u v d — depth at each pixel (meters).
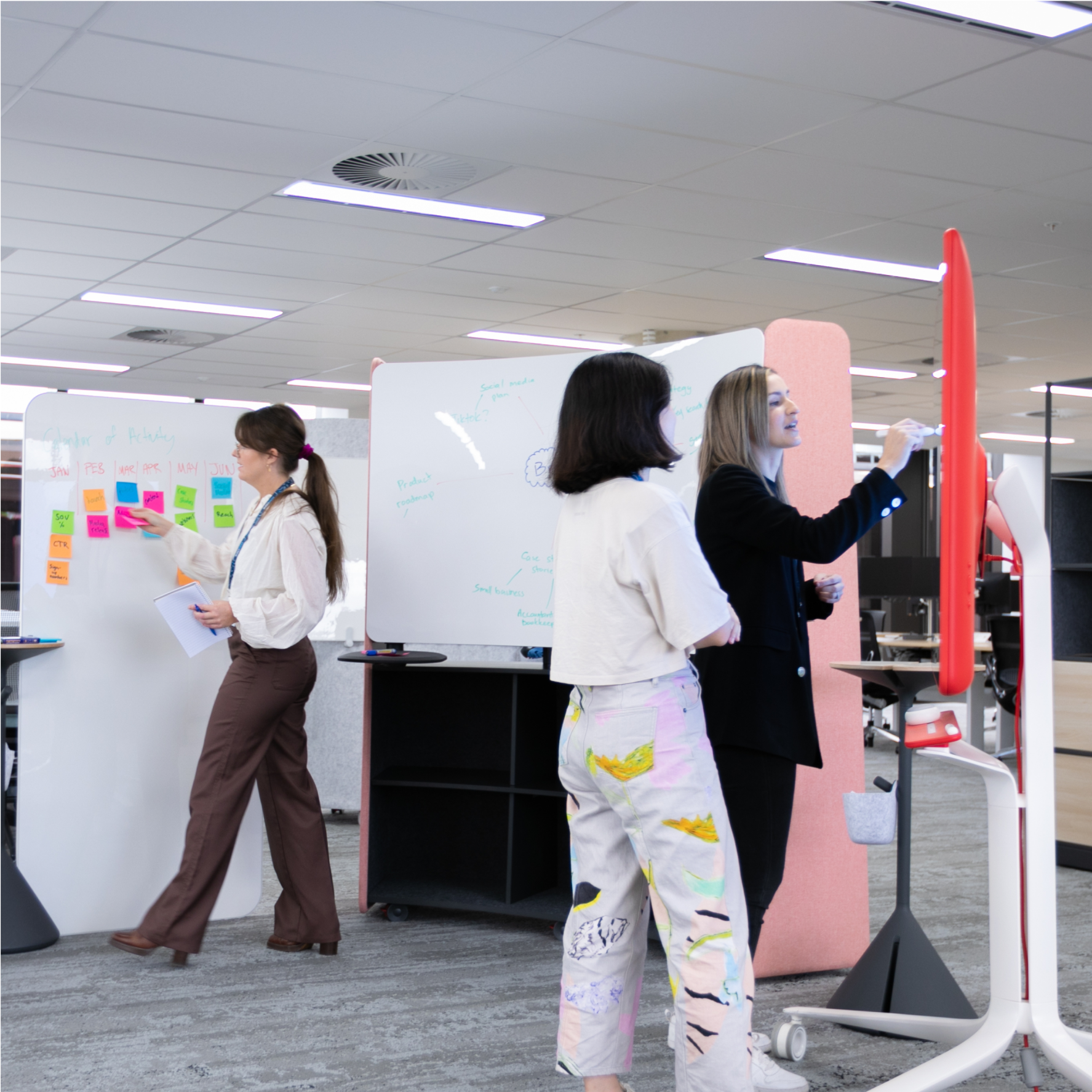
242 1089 2.53
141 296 8.51
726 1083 1.98
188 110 5.14
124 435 3.84
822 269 7.79
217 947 3.64
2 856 3.62
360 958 3.54
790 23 4.29
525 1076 2.61
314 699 5.59
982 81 4.80
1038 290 8.23
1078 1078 2.26
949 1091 2.54
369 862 4.01
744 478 2.53
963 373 2.17
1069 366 10.94
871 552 14.17
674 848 2.00
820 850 3.44
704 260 7.59
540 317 9.24
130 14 4.23
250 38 4.43
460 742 4.20
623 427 2.07
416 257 7.51
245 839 3.99
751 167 5.86
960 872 4.75
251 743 3.44
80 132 5.39
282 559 3.42
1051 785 2.39
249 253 7.42
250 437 3.49
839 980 3.38
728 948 2.00
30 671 3.73
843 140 5.48
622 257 7.51
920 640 6.80
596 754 2.05
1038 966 2.37
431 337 9.95
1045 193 6.22
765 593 2.55
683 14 4.23
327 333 9.76
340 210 6.57
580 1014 2.12
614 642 2.03
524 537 3.79
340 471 5.60
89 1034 2.87
